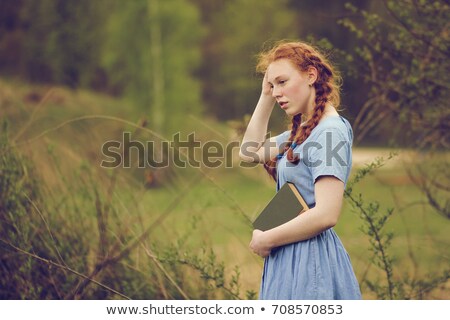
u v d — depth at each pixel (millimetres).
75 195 6195
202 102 37156
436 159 6625
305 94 4016
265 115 4445
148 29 31047
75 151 6887
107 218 5918
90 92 32750
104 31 34906
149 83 30625
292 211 3941
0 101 7309
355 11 6461
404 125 6680
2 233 5750
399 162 6598
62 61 34438
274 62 4039
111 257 5707
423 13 6207
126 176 6445
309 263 3918
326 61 4145
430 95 6332
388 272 5203
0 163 5887
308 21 31531
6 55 36344
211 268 5512
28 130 6934
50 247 5781
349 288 3996
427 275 5812
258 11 34594
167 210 5945
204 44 41031
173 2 31312
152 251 5801
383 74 6496
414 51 6293
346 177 3920
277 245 3938
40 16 35438
